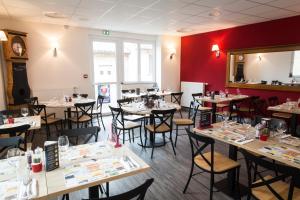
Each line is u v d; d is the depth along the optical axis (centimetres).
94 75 639
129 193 117
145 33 693
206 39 671
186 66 754
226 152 362
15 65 482
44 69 549
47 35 543
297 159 171
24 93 502
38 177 141
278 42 495
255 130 245
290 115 454
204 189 254
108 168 152
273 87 512
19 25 506
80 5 390
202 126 256
